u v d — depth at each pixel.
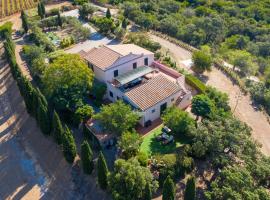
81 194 48.81
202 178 50.62
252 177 46.22
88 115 58.59
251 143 50.41
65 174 51.88
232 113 65.56
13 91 71.56
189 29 106.94
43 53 78.12
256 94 72.88
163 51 90.94
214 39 113.25
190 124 54.66
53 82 60.28
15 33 97.12
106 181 46.66
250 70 87.56
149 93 61.28
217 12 135.12
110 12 110.44
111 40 92.06
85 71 61.44
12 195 49.28
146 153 53.53
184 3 141.62
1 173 52.94
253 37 123.56
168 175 44.31
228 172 44.72
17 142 58.59
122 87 63.38
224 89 75.69
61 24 99.25
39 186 50.47
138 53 70.56
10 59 72.50
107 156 53.94
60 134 53.31
